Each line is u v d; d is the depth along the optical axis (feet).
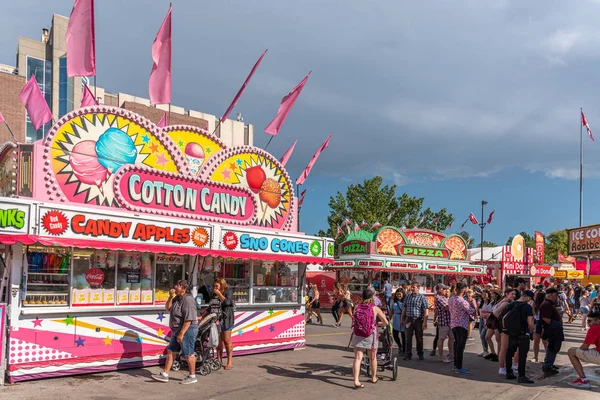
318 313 65.92
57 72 144.46
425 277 94.84
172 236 32.91
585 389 29.86
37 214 26.94
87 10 34.68
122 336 31.32
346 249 91.15
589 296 73.67
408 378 32.04
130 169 33.12
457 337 34.22
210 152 38.99
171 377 30.30
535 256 124.98
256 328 39.14
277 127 44.80
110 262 31.53
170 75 37.86
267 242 38.86
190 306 28.78
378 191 133.59
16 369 26.81
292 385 29.27
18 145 29.48
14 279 26.99
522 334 31.45
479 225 122.42
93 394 25.62
